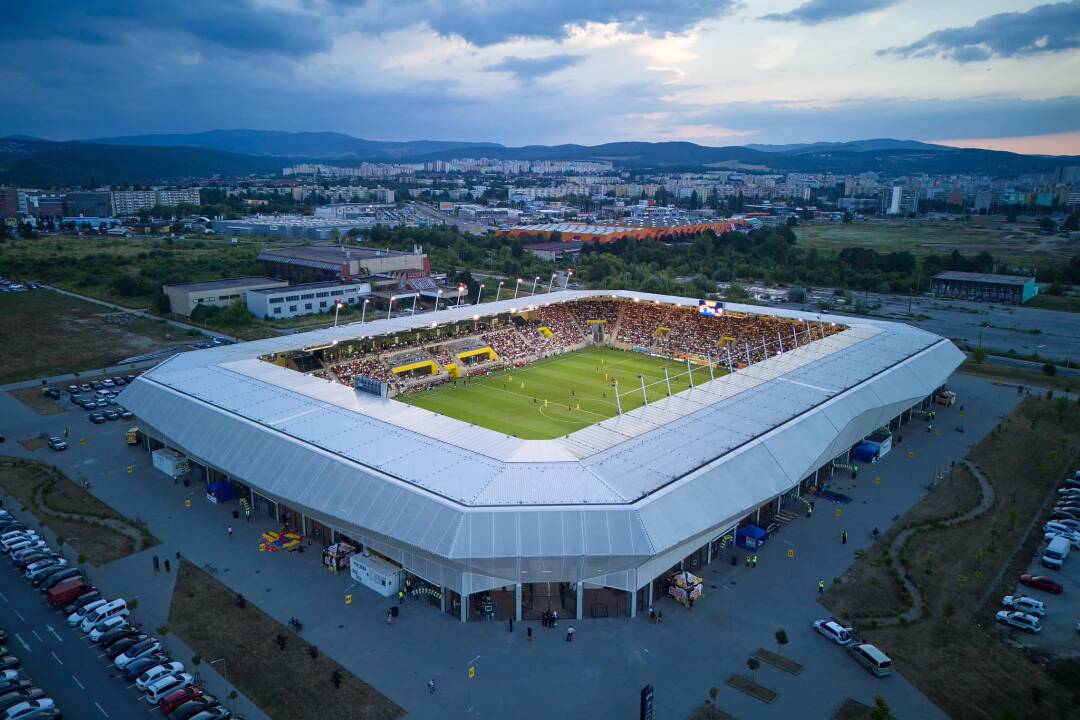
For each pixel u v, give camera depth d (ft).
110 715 198.70
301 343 467.52
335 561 271.90
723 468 286.46
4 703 195.93
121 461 373.61
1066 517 305.94
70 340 636.48
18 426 426.10
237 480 319.27
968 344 622.13
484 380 536.01
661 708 199.21
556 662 219.82
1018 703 202.18
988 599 252.83
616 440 309.83
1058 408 432.66
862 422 366.43
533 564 235.20
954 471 362.33
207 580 264.11
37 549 280.92
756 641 229.45
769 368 417.08
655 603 251.80
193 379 393.91
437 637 232.73
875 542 292.20
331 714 197.88
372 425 327.88
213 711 195.62
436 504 254.27
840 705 200.54
